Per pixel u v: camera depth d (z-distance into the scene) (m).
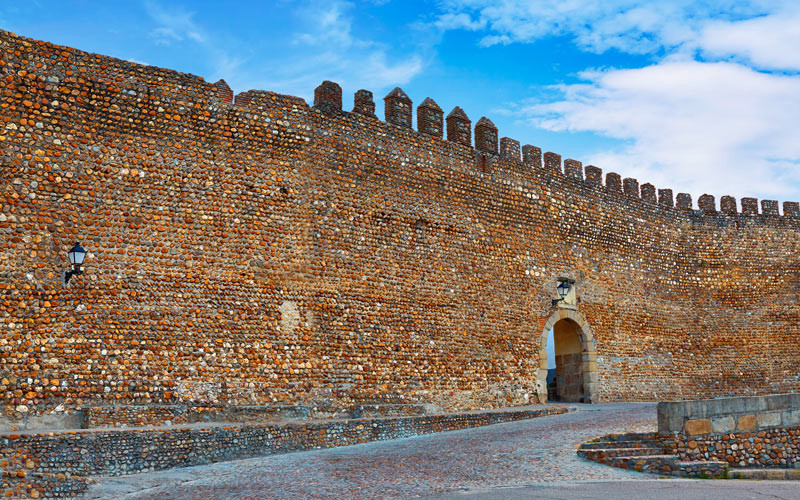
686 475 12.98
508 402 26.25
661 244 33.44
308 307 21.64
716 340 33.81
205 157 20.69
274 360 20.75
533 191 28.70
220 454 16.14
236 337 20.27
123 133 19.61
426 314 24.41
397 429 19.33
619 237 31.77
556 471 12.83
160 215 19.77
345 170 23.22
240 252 20.75
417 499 10.80
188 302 19.75
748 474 13.04
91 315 18.44
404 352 23.55
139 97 19.95
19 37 18.58
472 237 26.30
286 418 19.91
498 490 11.30
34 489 12.42
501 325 26.59
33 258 17.97
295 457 15.88
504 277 27.03
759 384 34.12
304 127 22.52
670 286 33.31
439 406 23.94
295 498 11.27
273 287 21.11
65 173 18.69
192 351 19.56
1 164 17.95
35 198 18.23
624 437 14.45
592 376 29.48
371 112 24.30
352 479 12.61
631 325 31.45
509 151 28.28
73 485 12.77
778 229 36.28
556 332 30.77
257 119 21.70
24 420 17.12
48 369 17.69
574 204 30.19
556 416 21.47
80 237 18.64
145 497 12.05
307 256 21.91
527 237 28.14
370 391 22.47
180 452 15.60
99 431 14.88
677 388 32.34
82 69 19.30
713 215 35.22
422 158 25.34
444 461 14.00
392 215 24.16
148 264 19.39
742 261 35.19
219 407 19.11
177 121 20.42
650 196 33.59
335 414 21.36
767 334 34.81
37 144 18.44
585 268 30.12
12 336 17.42
